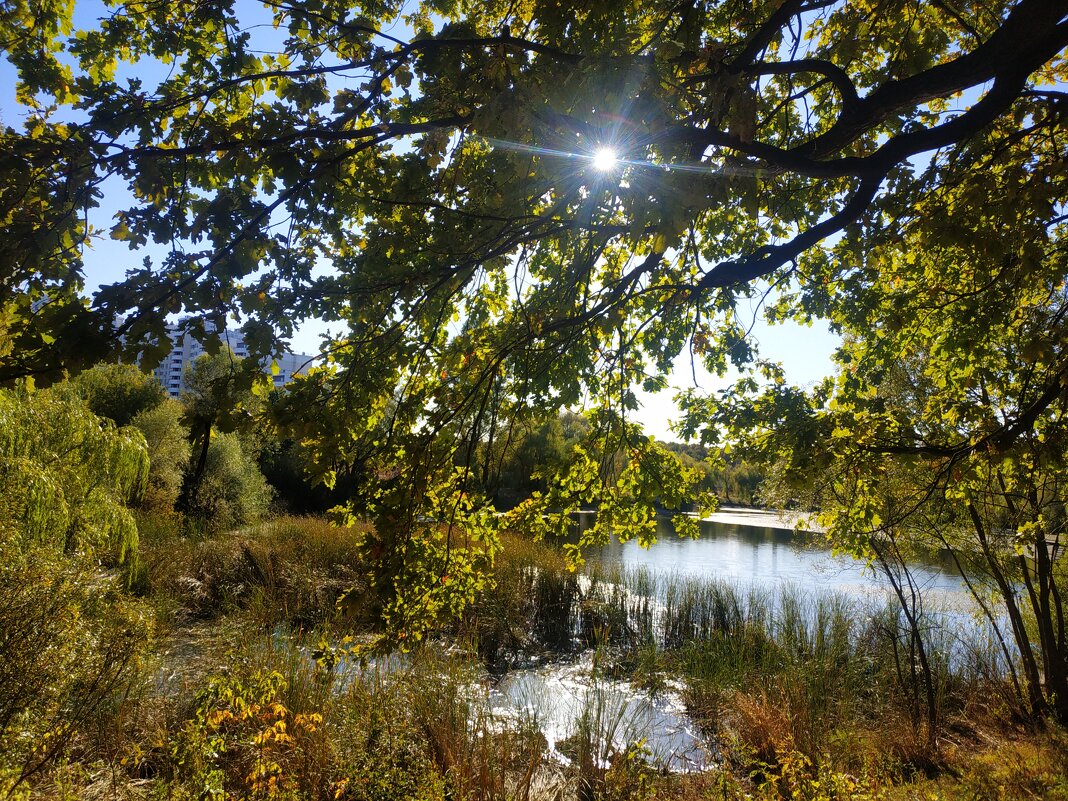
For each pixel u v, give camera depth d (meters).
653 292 4.27
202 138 2.49
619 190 1.92
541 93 2.11
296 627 10.21
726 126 2.16
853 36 3.90
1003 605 10.75
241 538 14.79
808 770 5.89
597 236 3.14
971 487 4.77
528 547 14.76
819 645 9.89
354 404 2.92
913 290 4.74
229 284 2.25
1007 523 8.71
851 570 17.64
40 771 4.18
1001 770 6.38
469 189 2.98
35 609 4.19
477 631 10.85
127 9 2.53
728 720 7.75
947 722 8.42
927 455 4.15
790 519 9.26
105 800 4.30
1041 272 4.01
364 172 2.94
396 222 2.92
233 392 2.36
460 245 2.86
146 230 2.29
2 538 4.47
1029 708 8.32
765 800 5.10
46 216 2.13
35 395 8.71
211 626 10.12
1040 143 3.88
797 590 14.46
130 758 4.88
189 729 4.60
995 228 3.27
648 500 4.11
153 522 15.70
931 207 3.81
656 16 2.40
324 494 27.95
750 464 4.83
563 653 10.94
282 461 28.09
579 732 6.87
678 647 11.09
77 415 9.48
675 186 1.80
